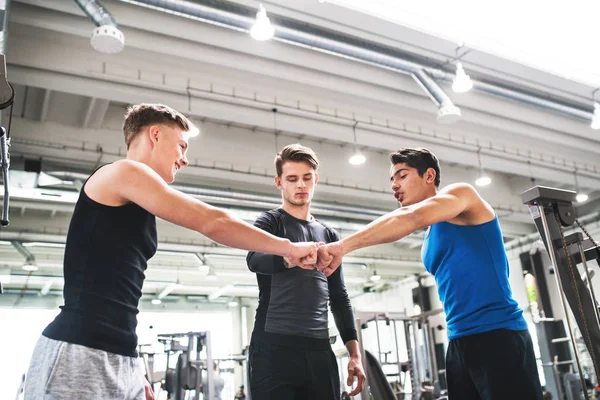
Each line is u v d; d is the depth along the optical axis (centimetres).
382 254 1393
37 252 1270
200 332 687
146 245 135
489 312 179
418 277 1633
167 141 146
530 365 174
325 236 212
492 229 187
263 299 192
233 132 845
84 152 746
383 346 1271
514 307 182
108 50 476
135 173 128
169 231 1172
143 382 131
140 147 145
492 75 714
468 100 750
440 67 647
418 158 208
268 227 198
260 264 183
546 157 952
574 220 186
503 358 173
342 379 682
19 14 526
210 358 674
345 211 960
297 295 189
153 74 645
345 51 578
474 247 185
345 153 935
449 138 851
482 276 182
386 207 1102
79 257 125
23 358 1486
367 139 793
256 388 182
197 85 668
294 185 208
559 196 184
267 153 863
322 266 173
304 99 736
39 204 972
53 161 766
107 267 125
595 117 746
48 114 725
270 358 182
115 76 619
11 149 725
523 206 1092
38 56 585
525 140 927
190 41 603
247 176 837
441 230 194
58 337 117
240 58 630
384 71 688
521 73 716
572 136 889
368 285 1795
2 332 1487
